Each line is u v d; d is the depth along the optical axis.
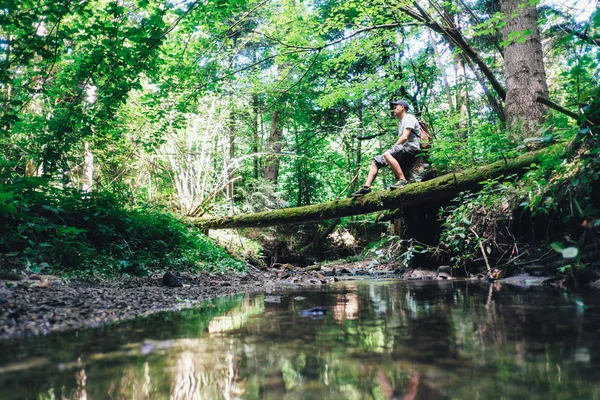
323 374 0.88
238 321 1.70
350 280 4.99
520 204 3.93
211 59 7.41
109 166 9.27
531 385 0.76
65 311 1.96
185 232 6.60
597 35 2.83
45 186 4.60
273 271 7.72
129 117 8.18
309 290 3.42
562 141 3.84
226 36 7.42
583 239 3.07
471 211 4.85
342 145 14.26
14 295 2.22
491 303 2.06
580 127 3.12
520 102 5.91
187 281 4.18
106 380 0.86
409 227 6.18
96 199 4.94
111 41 4.50
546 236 3.85
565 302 1.98
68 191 4.79
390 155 6.30
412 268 6.14
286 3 8.23
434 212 6.03
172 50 6.32
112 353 1.12
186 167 10.17
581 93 3.03
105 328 1.59
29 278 2.79
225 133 11.64
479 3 9.24
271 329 1.47
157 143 7.05
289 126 15.55
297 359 1.01
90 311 2.02
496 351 1.04
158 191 10.75
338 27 8.35
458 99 11.16
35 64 4.51
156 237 5.75
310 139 13.59
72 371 0.94
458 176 5.20
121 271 4.09
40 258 3.37
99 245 4.56
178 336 1.37
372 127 11.73
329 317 1.75
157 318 1.86
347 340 1.24
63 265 3.58
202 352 1.11
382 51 9.22
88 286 3.03
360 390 0.76
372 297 2.62
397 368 0.90
